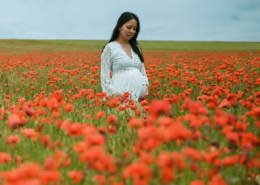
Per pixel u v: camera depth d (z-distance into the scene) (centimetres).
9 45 4169
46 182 90
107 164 103
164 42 5375
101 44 4888
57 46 4328
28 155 162
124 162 115
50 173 90
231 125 138
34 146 170
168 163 99
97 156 103
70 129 131
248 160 116
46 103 197
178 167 100
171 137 120
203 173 127
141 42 5388
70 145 156
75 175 118
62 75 560
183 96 265
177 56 1559
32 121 201
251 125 195
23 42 4847
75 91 389
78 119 236
